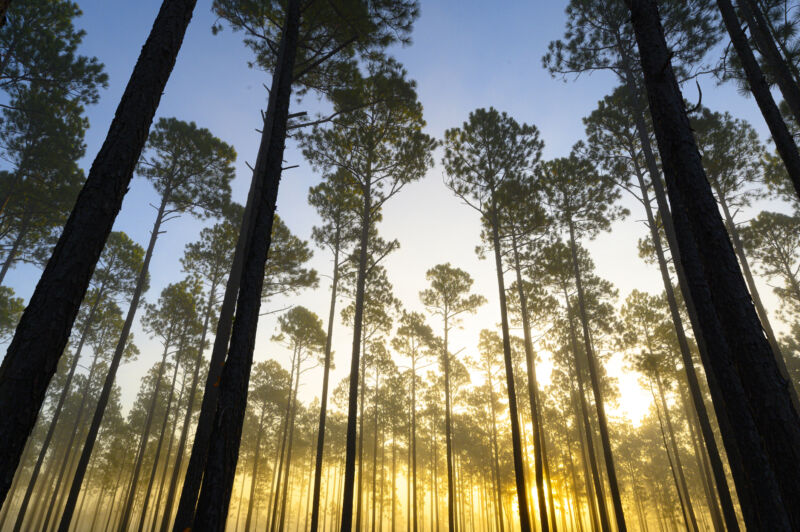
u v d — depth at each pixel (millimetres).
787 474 3020
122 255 23844
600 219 19062
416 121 14930
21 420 2359
